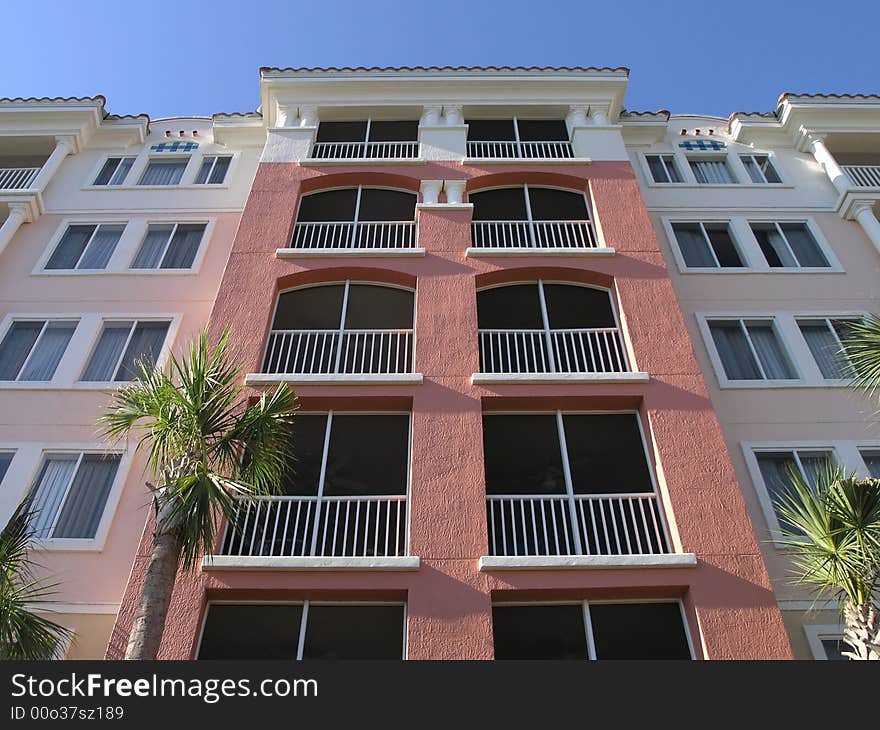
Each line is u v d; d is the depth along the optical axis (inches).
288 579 447.5
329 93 835.4
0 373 632.4
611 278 631.2
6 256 721.6
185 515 364.8
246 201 762.2
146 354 642.8
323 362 601.3
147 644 339.0
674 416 530.6
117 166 837.2
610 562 451.2
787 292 696.4
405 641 433.7
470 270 636.1
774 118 872.3
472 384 547.2
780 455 575.5
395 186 743.7
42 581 453.7
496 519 500.7
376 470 516.7
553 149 807.1
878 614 356.2
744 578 449.1
